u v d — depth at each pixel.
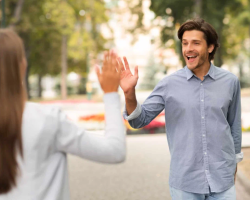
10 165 1.46
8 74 1.50
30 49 34.47
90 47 32.28
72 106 26.55
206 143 2.67
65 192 1.59
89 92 33.84
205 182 2.66
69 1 32.03
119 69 1.68
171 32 27.81
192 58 2.73
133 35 30.03
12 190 1.48
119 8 30.56
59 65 35.91
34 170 1.50
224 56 36.78
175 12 26.12
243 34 35.34
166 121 2.82
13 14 28.44
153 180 6.83
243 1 27.42
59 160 1.56
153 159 8.68
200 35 2.72
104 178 7.00
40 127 1.50
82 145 1.53
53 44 34.22
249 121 15.59
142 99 30.72
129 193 6.03
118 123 1.60
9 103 1.49
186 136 2.70
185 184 2.68
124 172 7.44
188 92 2.72
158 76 57.62
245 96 31.83
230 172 2.71
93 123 13.88
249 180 6.19
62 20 29.66
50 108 1.56
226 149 2.70
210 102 2.69
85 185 6.53
